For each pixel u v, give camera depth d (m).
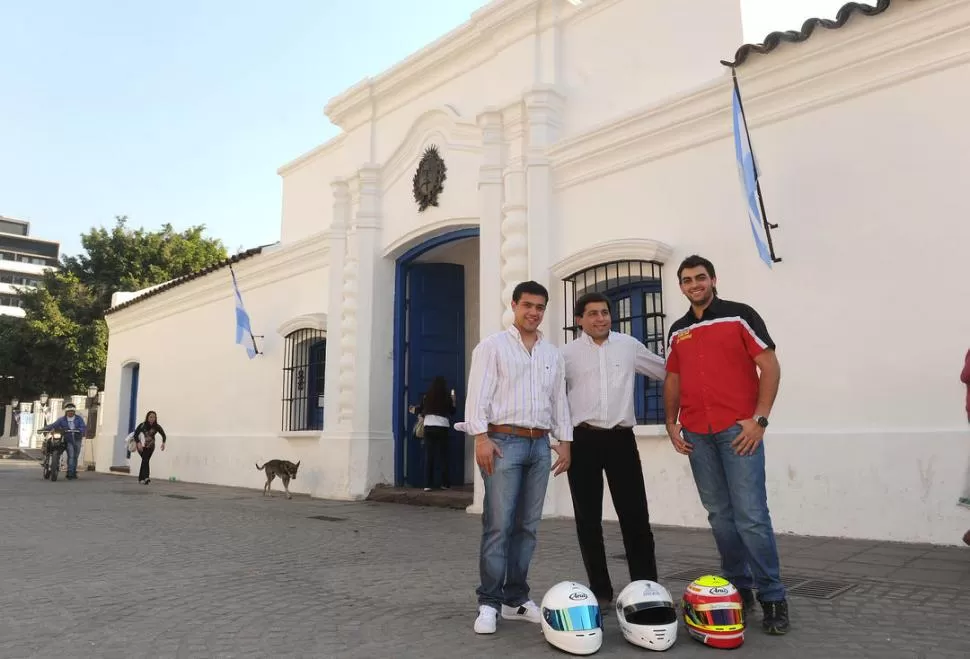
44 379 30.86
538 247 9.36
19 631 4.16
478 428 4.09
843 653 3.52
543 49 9.98
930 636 3.73
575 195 9.27
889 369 6.43
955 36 6.28
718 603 3.71
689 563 5.75
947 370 6.10
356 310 12.02
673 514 7.79
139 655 3.72
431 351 12.31
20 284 73.06
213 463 15.62
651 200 8.47
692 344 4.27
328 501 11.42
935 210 6.30
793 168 7.23
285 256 14.26
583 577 5.44
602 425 4.43
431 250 11.98
